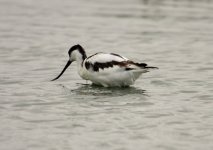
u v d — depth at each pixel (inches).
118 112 522.9
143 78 668.1
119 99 569.6
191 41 916.6
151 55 812.0
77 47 648.4
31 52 822.5
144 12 1196.5
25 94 590.2
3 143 439.2
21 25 1034.7
